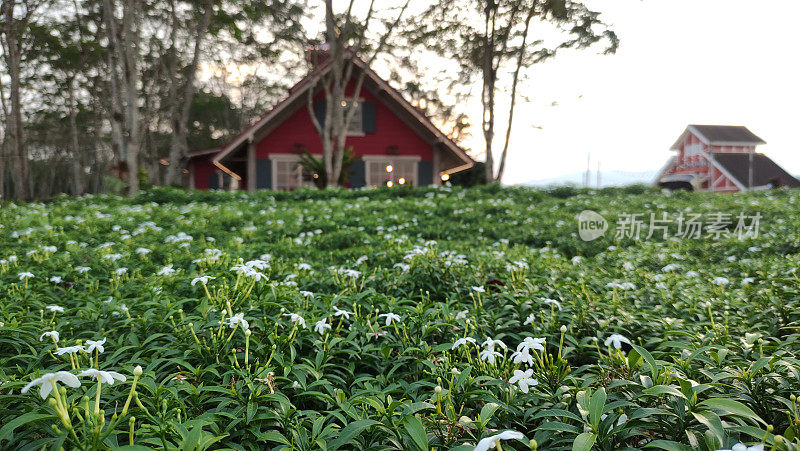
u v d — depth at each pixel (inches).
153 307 147.5
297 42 856.3
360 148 913.5
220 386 95.0
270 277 198.5
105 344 120.8
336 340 122.7
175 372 108.0
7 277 189.3
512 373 105.8
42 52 1098.1
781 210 453.1
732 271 252.7
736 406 72.3
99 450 66.5
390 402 90.3
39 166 2146.9
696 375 99.0
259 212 476.4
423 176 937.5
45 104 1439.5
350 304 155.4
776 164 1646.2
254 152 869.8
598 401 77.5
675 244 356.8
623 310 158.4
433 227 439.8
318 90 900.0
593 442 69.1
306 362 116.0
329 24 783.7
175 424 74.2
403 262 216.7
